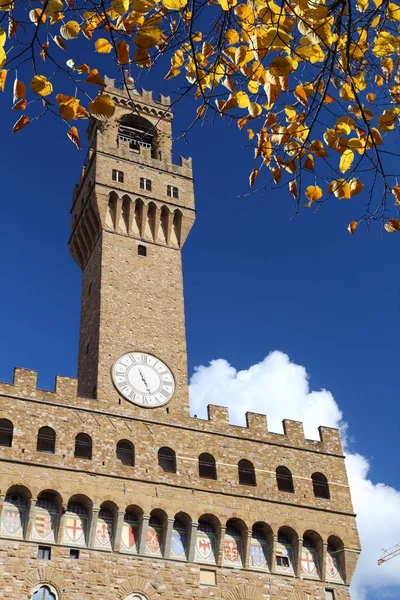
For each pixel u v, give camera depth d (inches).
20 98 580.1
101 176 2765.7
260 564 2188.7
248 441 2374.5
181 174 2955.2
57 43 548.4
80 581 1939.0
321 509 2337.6
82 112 609.0
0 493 1950.1
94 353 2404.0
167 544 2089.1
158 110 3152.1
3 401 2096.5
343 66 609.6
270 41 587.8
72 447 2101.4
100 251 2650.1
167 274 2679.6
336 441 2534.5
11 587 1860.2
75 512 2043.6
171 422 2299.5
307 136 640.4
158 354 2452.0
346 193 674.2
